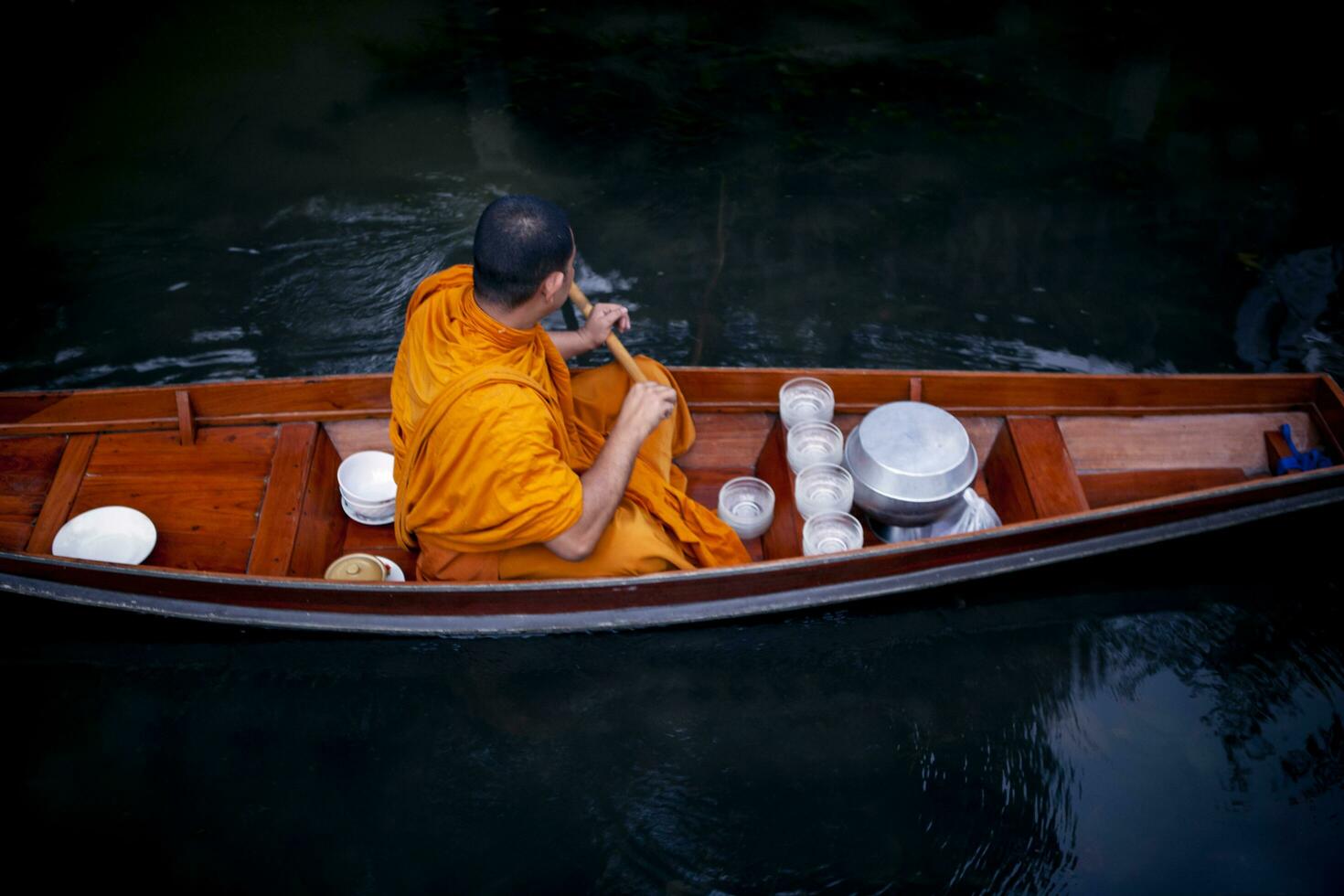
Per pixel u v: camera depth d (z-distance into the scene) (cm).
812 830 317
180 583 335
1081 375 380
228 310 498
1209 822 317
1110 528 351
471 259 521
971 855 311
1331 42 648
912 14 673
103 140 588
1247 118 598
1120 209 546
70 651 361
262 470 378
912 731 340
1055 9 673
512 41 651
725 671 355
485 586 322
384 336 487
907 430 348
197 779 330
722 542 349
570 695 349
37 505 369
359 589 328
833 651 359
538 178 560
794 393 381
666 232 532
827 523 352
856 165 570
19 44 648
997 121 597
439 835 318
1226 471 385
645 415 303
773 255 520
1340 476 354
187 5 678
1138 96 614
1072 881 304
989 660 357
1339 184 558
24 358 473
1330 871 306
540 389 283
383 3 681
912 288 505
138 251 525
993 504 389
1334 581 374
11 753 336
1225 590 373
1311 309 495
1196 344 480
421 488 293
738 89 617
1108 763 331
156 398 382
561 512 277
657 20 667
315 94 616
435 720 344
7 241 530
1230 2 674
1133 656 357
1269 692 348
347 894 305
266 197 554
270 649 358
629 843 315
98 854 313
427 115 600
